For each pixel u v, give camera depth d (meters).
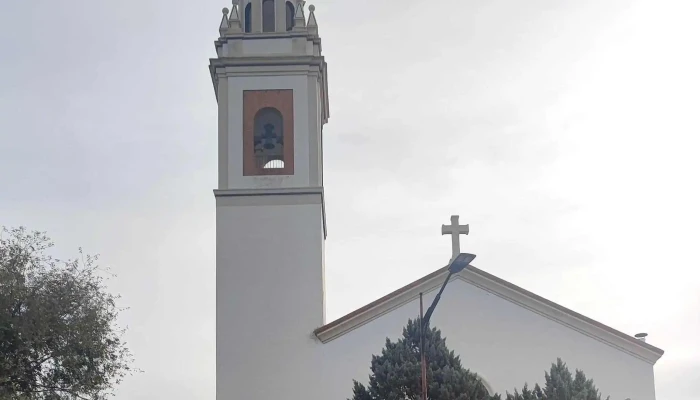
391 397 31.97
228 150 38.94
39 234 33.16
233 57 39.62
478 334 35.19
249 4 41.75
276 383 36.09
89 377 32.19
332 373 35.09
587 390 32.34
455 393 31.77
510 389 34.69
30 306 31.33
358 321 35.50
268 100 39.53
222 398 36.00
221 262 37.56
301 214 38.16
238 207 38.19
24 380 31.33
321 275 37.44
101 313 33.34
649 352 35.16
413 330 32.78
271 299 37.12
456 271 26.09
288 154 39.00
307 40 40.19
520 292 35.44
